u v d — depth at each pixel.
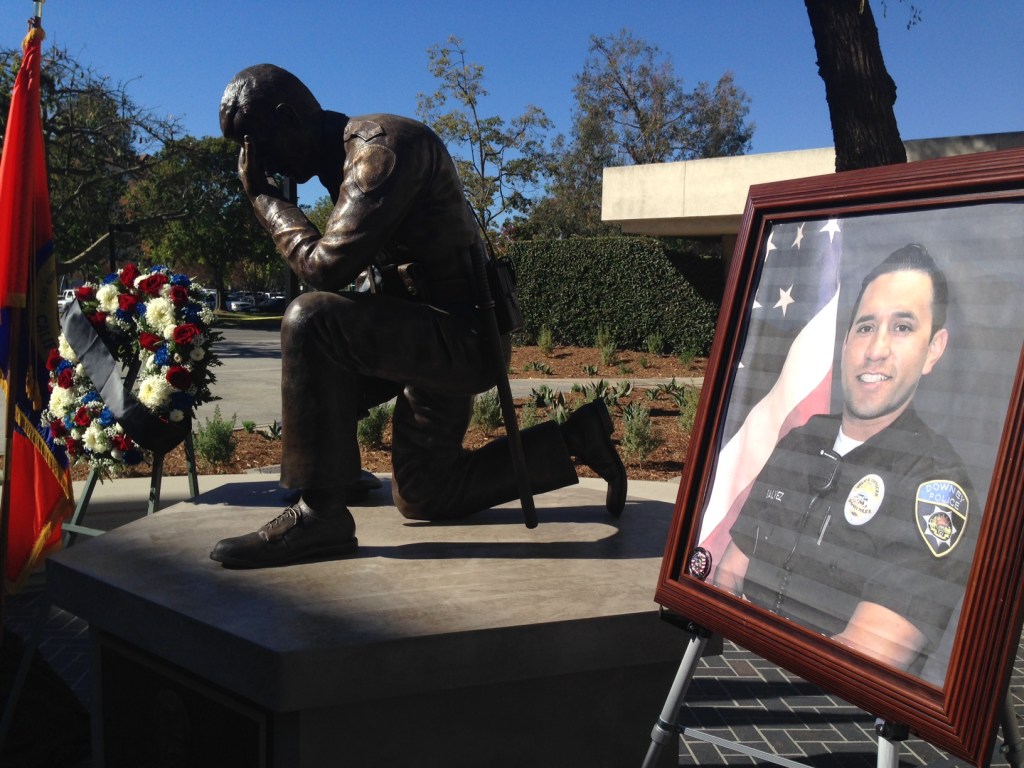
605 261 22.34
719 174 19.33
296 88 2.95
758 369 1.98
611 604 2.46
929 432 1.59
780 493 1.84
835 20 8.83
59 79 28.44
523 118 41.59
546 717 2.49
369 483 3.80
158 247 52.31
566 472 3.38
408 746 2.30
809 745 3.46
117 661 2.78
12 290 3.86
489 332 2.94
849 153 9.07
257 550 2.73
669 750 2.74
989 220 1.59
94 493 5.61
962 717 1.39
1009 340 1.50
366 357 2.78
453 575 2.70
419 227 2.90
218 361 4.79
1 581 3.60
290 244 2.83
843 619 1.63
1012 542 1.38
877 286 1.75
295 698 2.06
